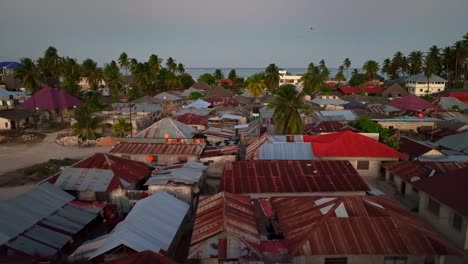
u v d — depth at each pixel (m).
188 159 42.50
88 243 22.27
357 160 40.03
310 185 30.92
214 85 149.50
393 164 37.12
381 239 20.70
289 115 53.84
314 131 55.19
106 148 56.47
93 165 34.22
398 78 154.12
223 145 47.62
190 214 30.17
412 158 42.72
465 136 45.34
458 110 79.25
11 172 43.59
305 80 127.06
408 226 21.66
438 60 138.50
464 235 24.45
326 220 21.97
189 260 23.75
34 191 26.69
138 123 67.75
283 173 32.75
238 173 32.75
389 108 77.50
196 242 20.95
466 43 122.94
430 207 28.69
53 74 115.94
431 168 33.88
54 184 31.03
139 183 35.91
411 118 66.56
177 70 159.62
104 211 28.95
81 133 58.88
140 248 20.42
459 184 26.58
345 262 20.80
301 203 25.17
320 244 20.38
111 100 98.88
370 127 50.91
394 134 52.72
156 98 96.69
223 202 25.34
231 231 21.20
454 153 42.22
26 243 21.91
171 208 26.50
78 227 25.09
